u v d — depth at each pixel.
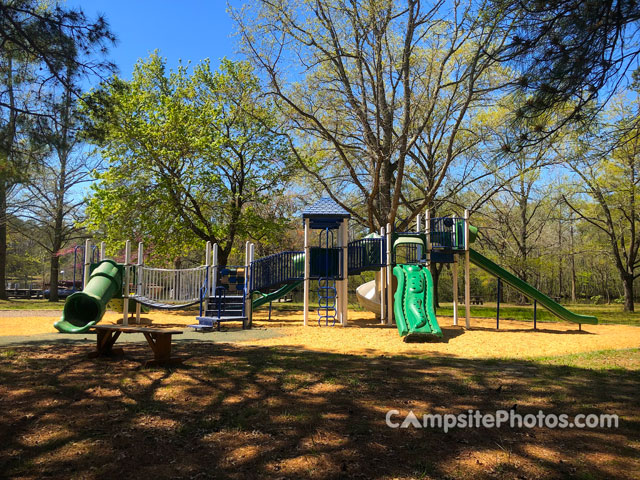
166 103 22.89
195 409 5.27
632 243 28.80
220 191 23.86
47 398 5.65
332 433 4.55
